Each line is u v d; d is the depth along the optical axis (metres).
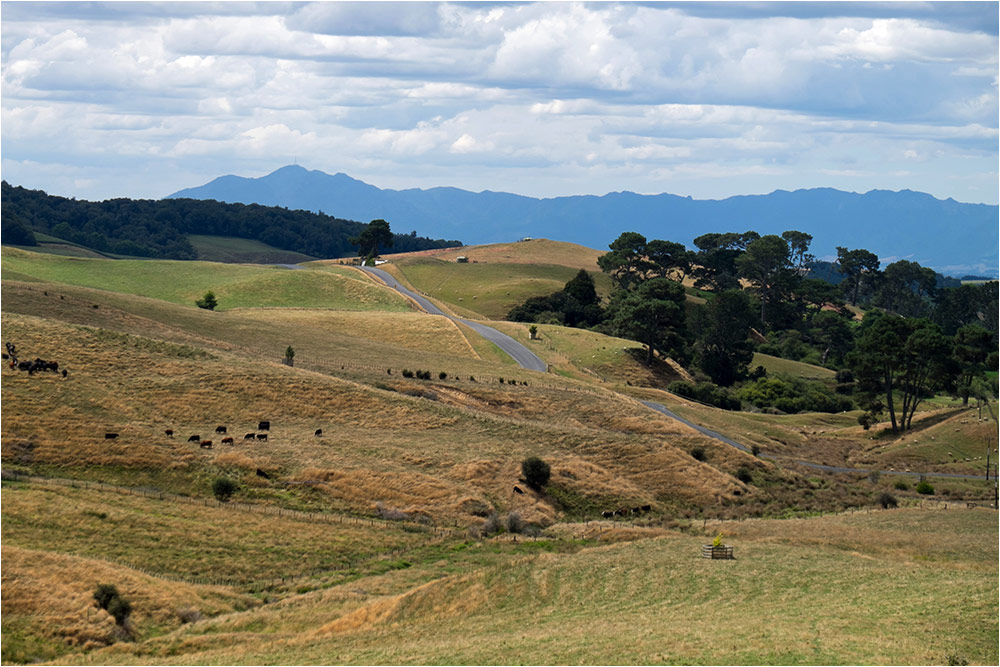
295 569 61.00
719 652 38.03
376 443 89.56
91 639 46.28
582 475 87.75
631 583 52.81
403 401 103.75
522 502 79.75
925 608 43.75
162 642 46.66
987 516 78.75
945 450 119.25
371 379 119.12
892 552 63.06
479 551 67.06
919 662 35.91
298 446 86.06
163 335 128.62
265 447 84.44
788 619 43.22
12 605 47.16
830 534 69.56
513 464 86.75
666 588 51.44
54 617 46.97
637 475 91.56
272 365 110.81
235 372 103.31
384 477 80.19
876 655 36.81
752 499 90.44
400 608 51.50
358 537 67.94
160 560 58.84
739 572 53.81
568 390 128.38
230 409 94.25
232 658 43.66
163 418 88.94
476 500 77.75
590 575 54.59
